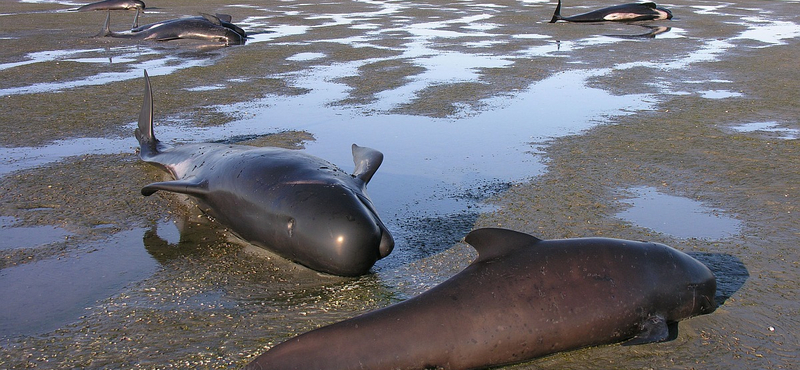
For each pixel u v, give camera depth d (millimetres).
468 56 17516
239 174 6312
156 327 4785
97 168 8406
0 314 4996
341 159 8859
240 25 24172
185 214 6988
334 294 5262
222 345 4535
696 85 13703
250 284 5445
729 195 7324
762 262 5664
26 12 28484
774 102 12031
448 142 9656
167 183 6695
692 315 4723
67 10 29406
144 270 5719
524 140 9711
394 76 14680
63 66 15797
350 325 4129
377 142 9672
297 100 12461
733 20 25984
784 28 23516
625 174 8086
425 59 16969
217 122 10828
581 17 25891
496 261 4512
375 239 5406
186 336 4660
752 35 21609
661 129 10180
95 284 5469
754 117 10945
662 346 4457
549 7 31109
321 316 4914
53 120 10852
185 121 10898
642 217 6734
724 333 4586
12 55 17391
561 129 10305
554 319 4293
